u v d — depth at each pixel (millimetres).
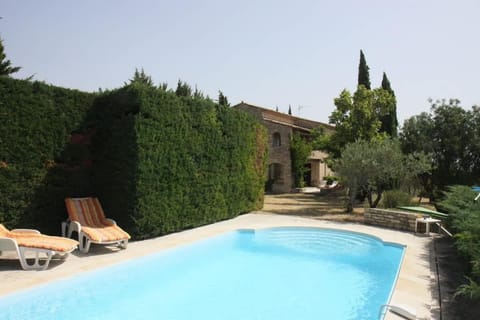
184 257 10422
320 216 16969
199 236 11844
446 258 9375
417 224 13102
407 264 8734
